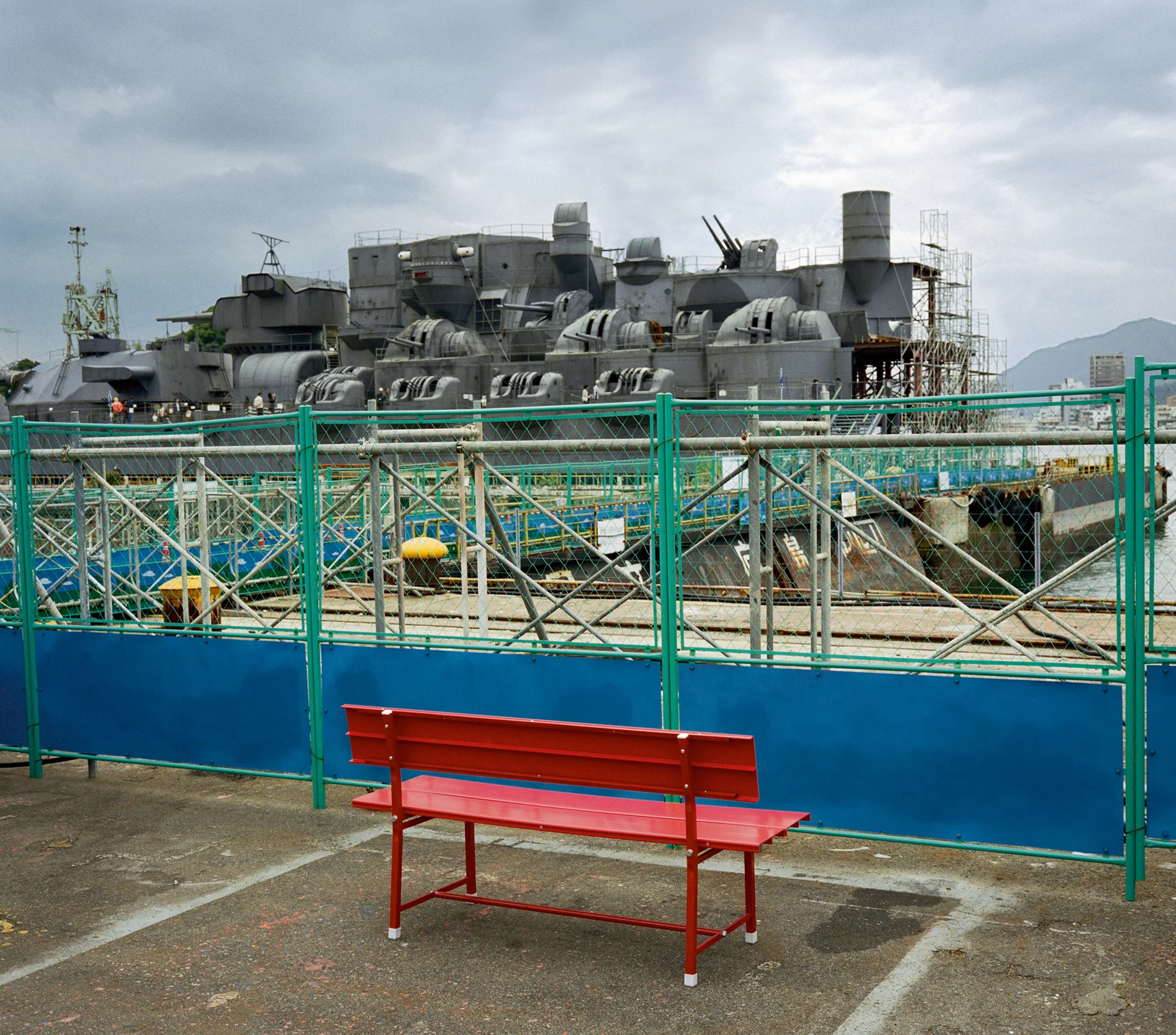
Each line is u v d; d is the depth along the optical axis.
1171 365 5.98
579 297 59.59
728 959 5.41
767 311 49.31
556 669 7.47
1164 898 6.11
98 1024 4.88
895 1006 4.88
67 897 6.48
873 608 14.12
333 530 11.88
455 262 63.19
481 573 9.09
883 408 6.76
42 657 9.23
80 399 68.00
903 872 6.60
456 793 6.16
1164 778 6.12
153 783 9.05
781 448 7.06
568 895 6.33
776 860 6.86
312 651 8.20
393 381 57.00
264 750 8.50
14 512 9.34
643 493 15.58
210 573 9.48
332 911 6.15
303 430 8.26
